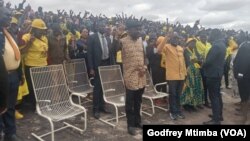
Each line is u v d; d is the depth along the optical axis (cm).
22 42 577
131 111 545
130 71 530
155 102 752
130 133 546
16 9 1025
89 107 697
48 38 645
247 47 662
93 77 647
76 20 1259
